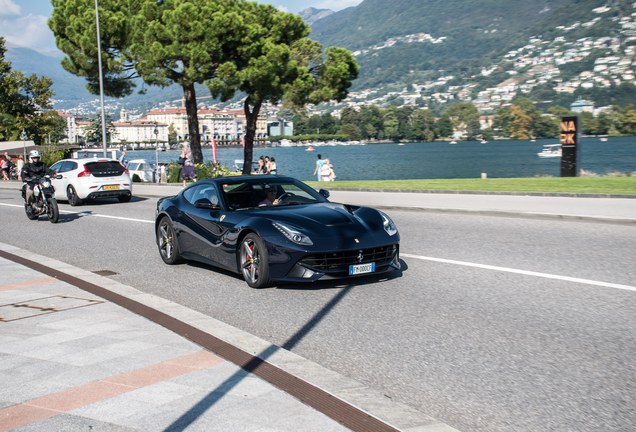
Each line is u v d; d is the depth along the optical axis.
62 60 30.80
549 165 85.69
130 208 16.05
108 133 172.62
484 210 11.76
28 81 62.22
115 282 6.42
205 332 4.34
